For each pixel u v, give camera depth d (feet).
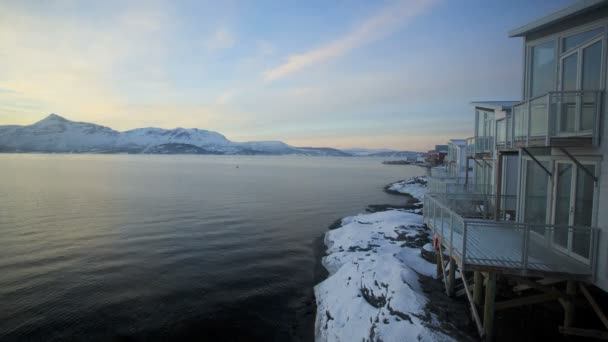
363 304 35.32
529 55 33.81
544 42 31.73
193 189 185.26
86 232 84.43
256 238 80.12
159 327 39.96
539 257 27.02
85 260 62.69
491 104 57.72
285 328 39.86
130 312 43.24
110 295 47.96
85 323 40.55
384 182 238.27
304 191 179.83
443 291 34.32
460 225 35.35
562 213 28.27
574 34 28.07
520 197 34.65
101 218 102.58
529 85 33.86
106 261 62.34
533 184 32.81
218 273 56.80
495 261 25.73
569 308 26.07
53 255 65.57
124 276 55.06
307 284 52.31
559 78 29.73
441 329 26.43
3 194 157.79
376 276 38.83
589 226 25.18
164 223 95.86
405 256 47.42
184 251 68.80
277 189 188.75
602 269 23.48
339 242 68.44
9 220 99.09
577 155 26.48
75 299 46.65
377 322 29.94
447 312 29.32
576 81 27.81
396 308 30.37
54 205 126.72
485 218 44.96
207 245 73.56
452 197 47.16
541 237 30.91
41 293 48.39
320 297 44.98
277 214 111.55
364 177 289.33
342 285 42.65
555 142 25.76
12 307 44.27
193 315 42.68
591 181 25.12
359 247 61.05
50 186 194.08
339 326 34.50
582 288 25.32
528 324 28.02
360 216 97.19
